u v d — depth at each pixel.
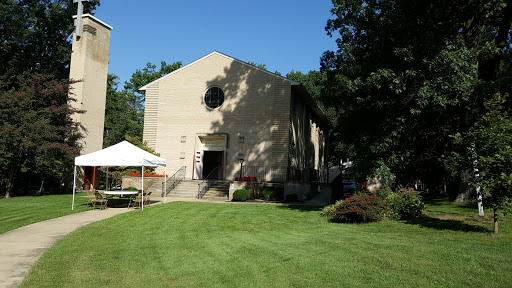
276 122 24.92
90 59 27.81
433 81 11.96
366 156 13.52
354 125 14.28
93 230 10.98
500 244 8.23
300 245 8.81
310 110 32.03
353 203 12.24
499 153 8.91
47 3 28.75
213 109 26.38
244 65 26.19
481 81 13.72
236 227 11.72
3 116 20.62
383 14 14.26
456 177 17.61
